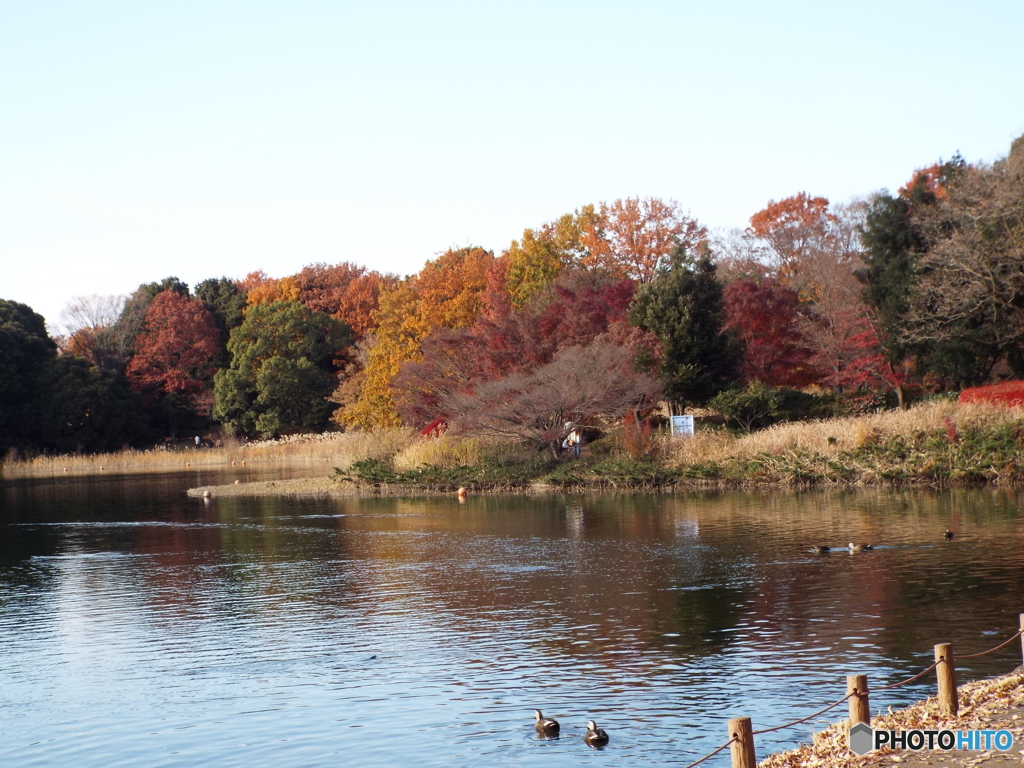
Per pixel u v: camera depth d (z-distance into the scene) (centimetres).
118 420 9044
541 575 2186
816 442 3919
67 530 3331
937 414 3834
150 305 10600
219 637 1734
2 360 8669
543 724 1191
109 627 1842
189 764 1158
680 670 1418
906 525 2644
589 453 4538
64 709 1370
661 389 4619
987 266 4162
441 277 7600
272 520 3438
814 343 5362
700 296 4822
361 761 1141
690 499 3575
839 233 7144
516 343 5116
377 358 7475
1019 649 1434
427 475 4359
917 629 1570
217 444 9256
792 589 1908
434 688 1392
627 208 7238
